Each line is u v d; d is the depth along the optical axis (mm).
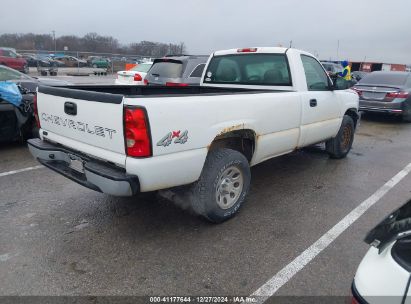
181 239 3389
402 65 35562
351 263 3059
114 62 30141
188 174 3174
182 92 5410
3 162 5594
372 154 6879
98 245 3256
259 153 4039
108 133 2945
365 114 12656
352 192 4727
